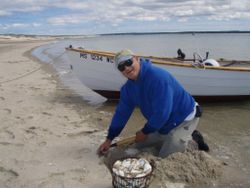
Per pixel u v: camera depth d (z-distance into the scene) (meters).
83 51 7.22
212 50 31.77
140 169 3.29
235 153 4.62
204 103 7.67
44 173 3.87
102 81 7.45
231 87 7.40
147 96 3.85
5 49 29.78
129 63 3.66
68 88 9.25
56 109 6.90
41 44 44.53
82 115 6.50
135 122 6.08
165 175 3.77
